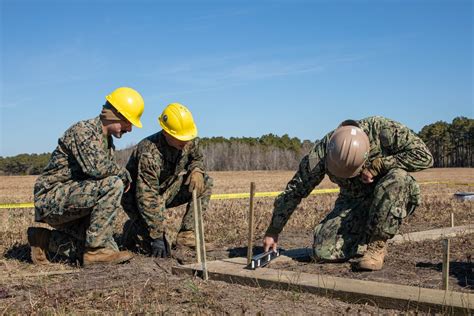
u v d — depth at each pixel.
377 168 5.36
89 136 5.63
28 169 79.06
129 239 6.58
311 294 4.52
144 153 6.15
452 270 5.37
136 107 5.83
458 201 13.49
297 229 8.88
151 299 4.34
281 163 90.81
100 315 3.93
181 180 6.75
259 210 11.09
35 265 5.74
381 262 5.31
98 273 5.35
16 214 10.74
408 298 4.08
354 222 5.69
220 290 4.66
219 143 93.25
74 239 5.89
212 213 10.36
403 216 5.23
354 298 4.31
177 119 6.22
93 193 5.57
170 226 8.71
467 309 3.82
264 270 5.14
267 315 3.96
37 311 4.01
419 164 5.30
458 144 95.25
